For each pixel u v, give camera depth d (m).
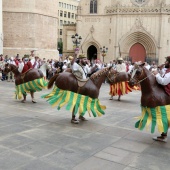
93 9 43.78
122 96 15.30
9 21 26.53
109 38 43.12
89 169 4.95
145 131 7.62
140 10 41.25
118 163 5.27
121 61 13.84
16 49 26.75
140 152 5.91
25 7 26.55
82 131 7.40
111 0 42.94
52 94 8.20
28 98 12.74
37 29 27.38
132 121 8.83
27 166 4.97
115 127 7.98
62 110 10.17
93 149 5.98
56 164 5.11
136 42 42.59
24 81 11.23
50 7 28.64
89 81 8.10
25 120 8.40
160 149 6.16
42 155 5.52
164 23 40.66
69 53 47.84
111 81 8.42
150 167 5.13
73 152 5.75
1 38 23.75
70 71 8.37
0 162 5.11
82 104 7.94
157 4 41.00
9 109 10.05
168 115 6.27
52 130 7.38
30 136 6.75
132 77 6.48
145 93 6.51
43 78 11.56
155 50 41.31
